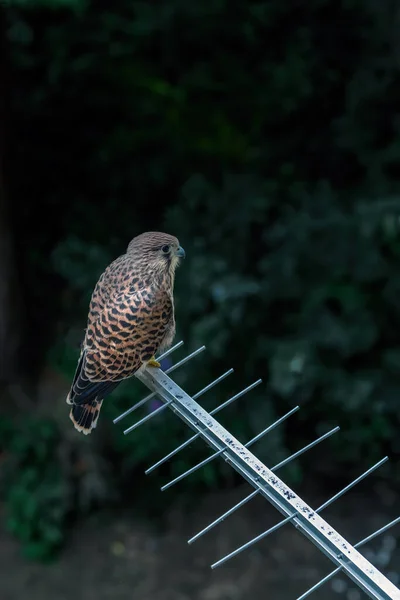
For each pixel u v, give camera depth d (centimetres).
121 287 645
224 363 1262
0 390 1353
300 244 1244
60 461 1275
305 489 1296
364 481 1298
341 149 1407
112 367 632
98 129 1502
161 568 1221
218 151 1462
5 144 1385
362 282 1264
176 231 1309
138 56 1441
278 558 1216
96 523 1279
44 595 1198
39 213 1508
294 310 1280
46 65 1431
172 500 1297
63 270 1298
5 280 1360
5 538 1266
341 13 1394
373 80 1337
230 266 1286
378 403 1242
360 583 407
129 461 1274
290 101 1402
